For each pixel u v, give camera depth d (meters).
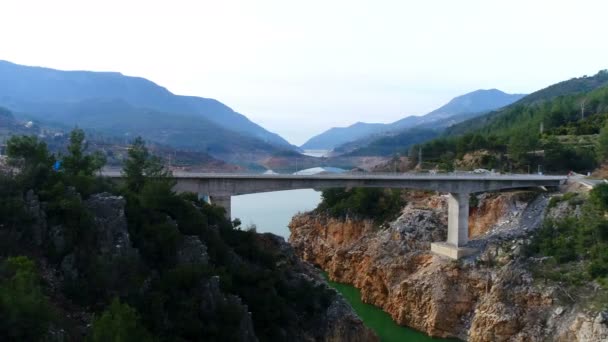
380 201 134.88
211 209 70.94
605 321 69.06
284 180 89.31
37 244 46.12
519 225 104.56
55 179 52.78
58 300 42.47
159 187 61.00
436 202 124.12
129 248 50.31
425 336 91.00
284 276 69.00
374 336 70.12
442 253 102.88
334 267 124.19
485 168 145.25
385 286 106.75
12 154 55.22
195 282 49.69
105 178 66.38
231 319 49.09
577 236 87.62
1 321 31.98
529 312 80.31
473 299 92.31
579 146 145.00
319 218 144.75
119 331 33.72
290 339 58.72
